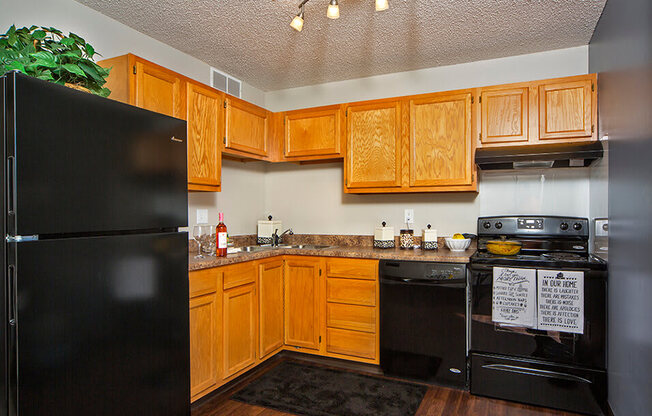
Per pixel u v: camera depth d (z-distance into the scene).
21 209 1.04
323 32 2.49
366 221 3.33
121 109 1.33
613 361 2.00
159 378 1.46
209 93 2.52
